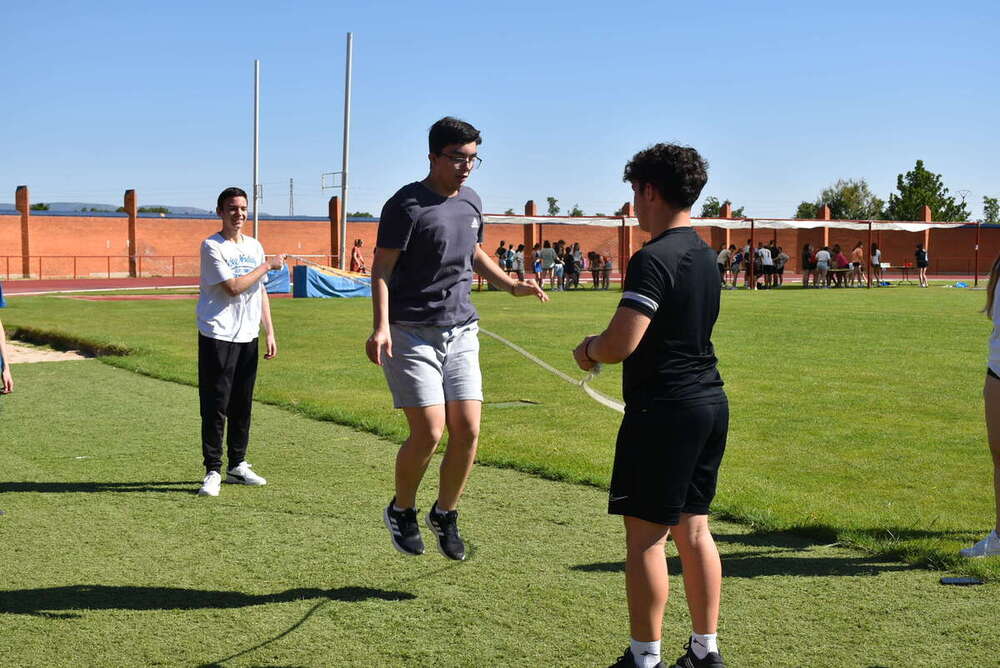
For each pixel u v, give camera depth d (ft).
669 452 10.19
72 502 18.97
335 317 68.03
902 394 33.01
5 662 11.48
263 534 16.87
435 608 13.29
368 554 15.72
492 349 47.09
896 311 74.43
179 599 13.62
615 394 33.63
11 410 29.76
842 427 27.17
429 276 13.94
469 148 13.87
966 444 24.89
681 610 13.28
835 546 16.16
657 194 10.55
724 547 16.12
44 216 154.71
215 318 19.79
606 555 15.66
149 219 164.55
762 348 47.29
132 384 35.29
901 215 206.90
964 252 185.16
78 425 27.40
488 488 20.25
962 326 60.13
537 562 15.30
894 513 18.17
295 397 32.01
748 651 11.77
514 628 12.57
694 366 10.35
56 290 115.75
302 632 12.44
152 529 17.13
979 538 16.39
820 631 12.41
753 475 21.45
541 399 32.24
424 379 13.97
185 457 23.22
